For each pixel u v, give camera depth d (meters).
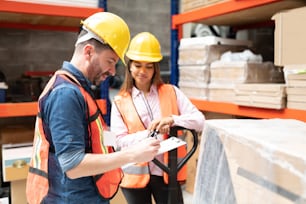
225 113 2.31
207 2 2.37
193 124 1.64
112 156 0.99
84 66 1.05
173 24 2.77
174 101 1.81
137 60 1.71
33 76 2.57
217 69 2.37
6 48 2.84
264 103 1.89
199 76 2.52
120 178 1.23
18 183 2.03
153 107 1.76
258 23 2.88
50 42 3.00
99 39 1.01
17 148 2.27
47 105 0.97
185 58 2.67
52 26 2.86
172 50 2.82
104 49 1.03
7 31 2.83
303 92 1.67
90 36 1.02
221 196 0.91
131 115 1.71
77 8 2.25
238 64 2.18
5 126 2.75
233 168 0.87
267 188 0.74
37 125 1.06
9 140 2.39
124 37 1.08
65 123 0.93
